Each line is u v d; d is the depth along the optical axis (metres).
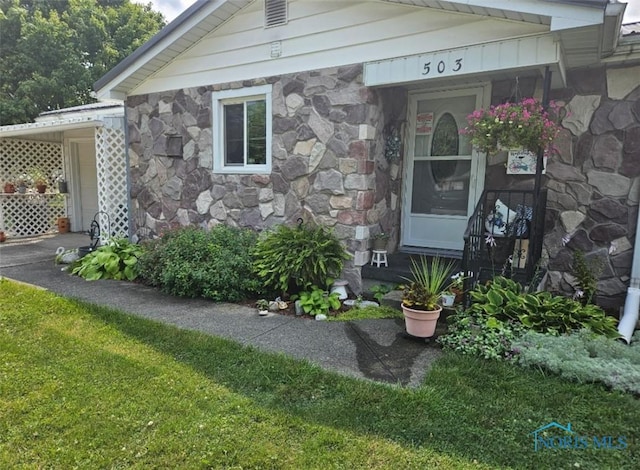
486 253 4.48
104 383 2.71
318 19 4.66
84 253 6.37
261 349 3.26
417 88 5.11
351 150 4.56
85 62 16.86
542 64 3.46
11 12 15.23
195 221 6.06
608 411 2.35
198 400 2.52
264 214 5.34
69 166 9.85
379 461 2.00
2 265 6.27
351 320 3.97
